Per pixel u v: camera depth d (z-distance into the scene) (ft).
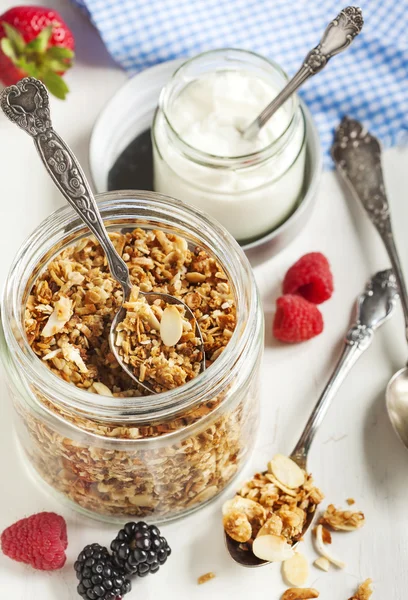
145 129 2.40
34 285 1.98
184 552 2.12
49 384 1.85
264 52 2.49
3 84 2.46
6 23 2.40
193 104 2.27
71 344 1.94
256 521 2.09
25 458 2.19
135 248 2.01
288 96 2.14
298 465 2.15
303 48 2.49
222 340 1.94
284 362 2.27
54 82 2.38
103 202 1.98
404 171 2.41
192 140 2.23
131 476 1.97
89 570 2.02
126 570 2.03
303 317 2.23
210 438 1.94
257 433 2.19
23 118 1.84
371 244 2.37
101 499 2.05
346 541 2.13
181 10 2.48
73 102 2.46
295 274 2.27
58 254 2.00
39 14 2.41
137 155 2.39
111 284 1.99
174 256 2.01
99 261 2.01
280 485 2.10
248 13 2.50
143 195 1.98
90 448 1.92
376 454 2.19
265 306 2.31
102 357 1.95
